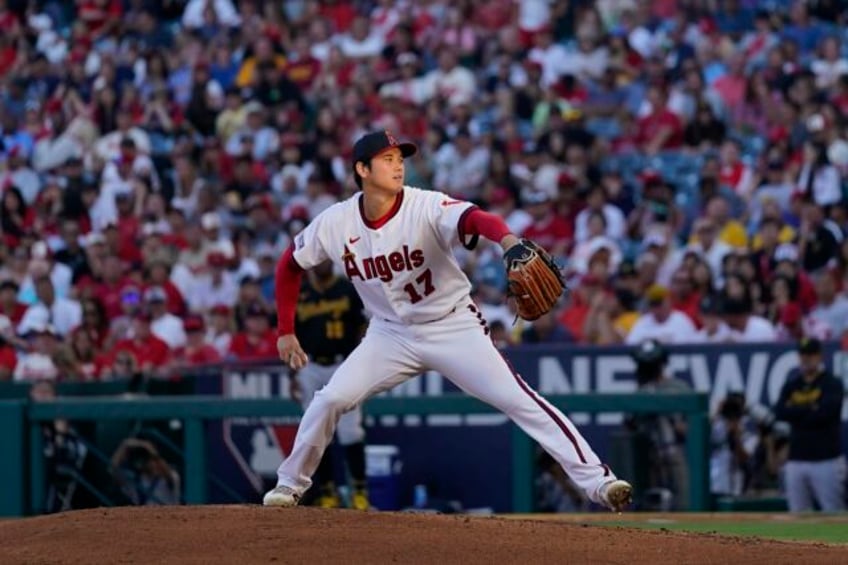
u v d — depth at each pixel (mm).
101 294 59188
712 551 22359
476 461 46250
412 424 46906
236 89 71625
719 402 45125
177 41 77688
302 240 25984
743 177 60531
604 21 73812
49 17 84062
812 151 58438
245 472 47219
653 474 42812
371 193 24984
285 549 22141
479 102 69000
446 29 72875
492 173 61594
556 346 46156
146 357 54125
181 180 66062
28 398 47781
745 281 48594
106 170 67312
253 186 65688
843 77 64625
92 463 45969
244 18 77312
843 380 44188
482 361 25312
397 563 21531
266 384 48219
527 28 73312
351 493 39938
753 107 65125
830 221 56250
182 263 60031
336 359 39812
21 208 66938
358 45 75000
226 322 54938
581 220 58781
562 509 43312
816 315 50219
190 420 44094
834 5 70688
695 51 68812
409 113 67188
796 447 42562
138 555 22188
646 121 65000
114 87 75375
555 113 63531
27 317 58500
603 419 45219
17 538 24094
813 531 32281
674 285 49969
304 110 71625
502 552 22016
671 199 58406
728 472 44469
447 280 25219
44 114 75500
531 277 23125
